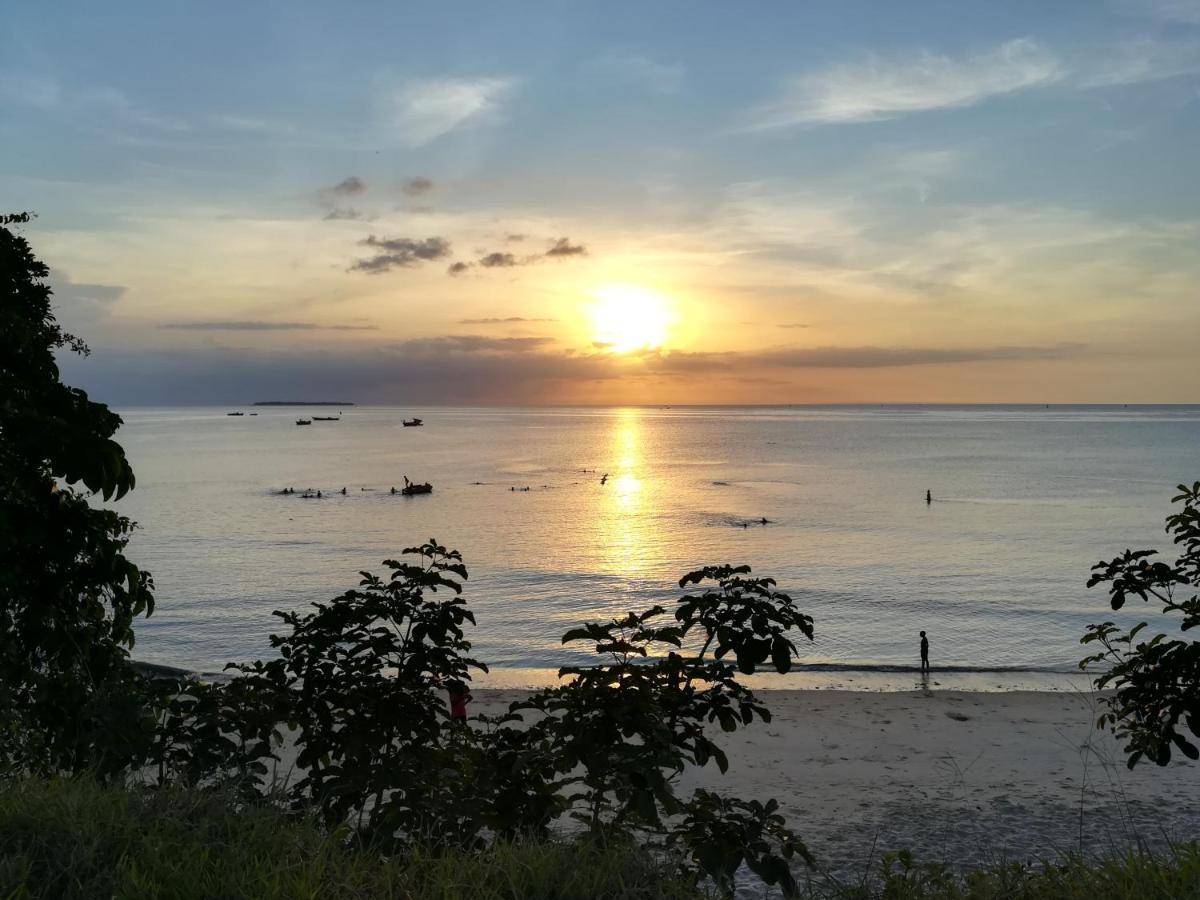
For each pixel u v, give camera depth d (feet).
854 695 82.64
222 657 116.78
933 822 50.49
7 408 25.14
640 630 18.57
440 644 20.61
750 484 398.21
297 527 255.09
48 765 23.00
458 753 19.01
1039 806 52.90
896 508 303.07
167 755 20.97
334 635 20.62
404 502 322.96
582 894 13.41
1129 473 445.37
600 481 414.41
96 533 25.98
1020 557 201.05
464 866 14.08
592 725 17.13
